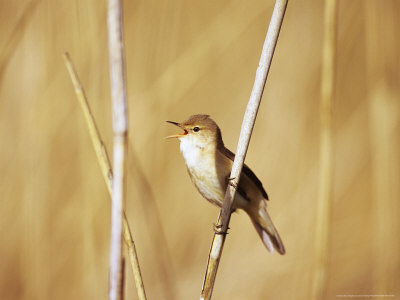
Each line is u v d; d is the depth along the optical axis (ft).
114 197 14.17
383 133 30.58
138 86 35.58
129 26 36.11
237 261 35.78
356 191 41.39
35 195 32.07
